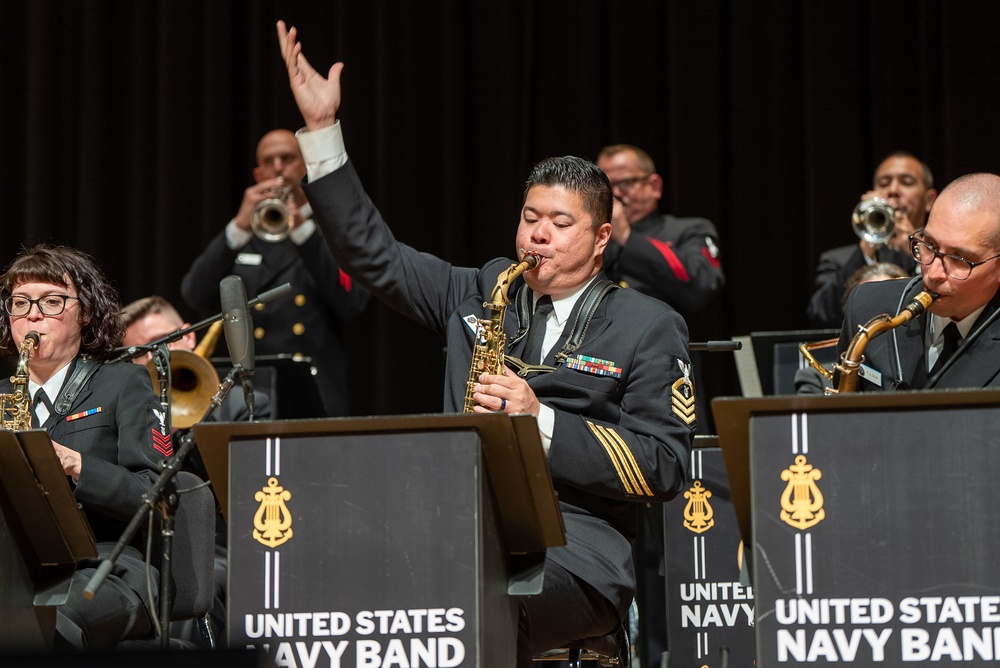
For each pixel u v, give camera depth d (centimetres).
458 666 445
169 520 538
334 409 1063
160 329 912
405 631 449
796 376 871
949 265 550
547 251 593
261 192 1034
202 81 1277
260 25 1271
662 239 1036
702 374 1210
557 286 599
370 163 1263
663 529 723
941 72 1188
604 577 548
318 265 1048
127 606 583
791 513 444
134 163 1281
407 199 1248
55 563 536
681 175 1214
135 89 1284
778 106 1218
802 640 439
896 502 439
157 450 615
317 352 1065
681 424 575
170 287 1262
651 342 586
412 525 452
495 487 473
